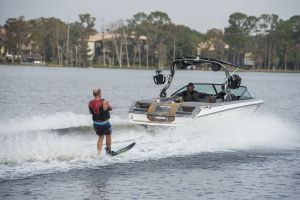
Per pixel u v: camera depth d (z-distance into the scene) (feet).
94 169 101.81
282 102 284.41
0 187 88.89
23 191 87.51
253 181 98.12
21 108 218.59
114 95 309.22
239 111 145.89
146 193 89.35
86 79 554.46
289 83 582.35
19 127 144.87
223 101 144.15
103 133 109.91
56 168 100.32
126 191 90.02
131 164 106.93
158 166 106.52
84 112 211.20
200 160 113.29
